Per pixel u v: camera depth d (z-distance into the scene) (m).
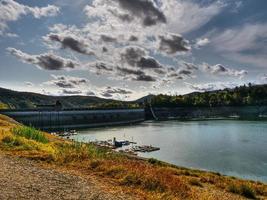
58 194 13.58
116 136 156.75
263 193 27.78
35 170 18.34
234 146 111.44
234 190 25.83
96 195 14.38
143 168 21.88
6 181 14.54
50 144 35.47
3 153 23.94
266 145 112.56
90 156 25.59
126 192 16.17
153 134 163.25
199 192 21.55
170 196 16.95
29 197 12.52
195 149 106.31
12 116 193.38
